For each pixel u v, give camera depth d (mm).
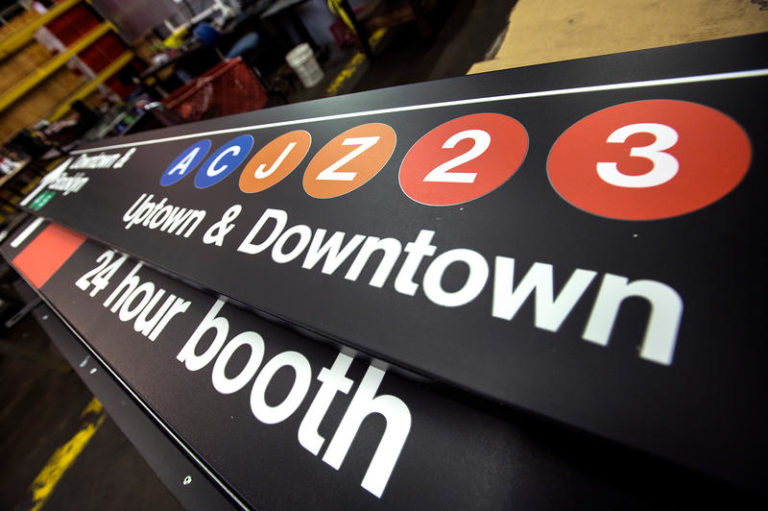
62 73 6102
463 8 3258
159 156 1535
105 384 1225
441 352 499
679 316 399
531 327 463
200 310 980
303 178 929
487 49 2676
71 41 6141
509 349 461
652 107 573
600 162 558
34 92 5863
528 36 1837
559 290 473
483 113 749
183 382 860
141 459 2098
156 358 948
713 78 550
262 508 631
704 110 532
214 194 1103
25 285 2344
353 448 615
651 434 357
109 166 1768
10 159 4445
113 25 6469
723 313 383
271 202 932
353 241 707
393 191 740
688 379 367
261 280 765
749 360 353
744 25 1264
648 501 418
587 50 1563
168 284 1121
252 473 669
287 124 1149
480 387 452
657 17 1478
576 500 451
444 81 867
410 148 797
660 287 422
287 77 4578
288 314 673
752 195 436
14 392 2984
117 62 6652
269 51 5070
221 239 933
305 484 618
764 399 334
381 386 646
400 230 665
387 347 539
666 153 521
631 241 469
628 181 521
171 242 1041
